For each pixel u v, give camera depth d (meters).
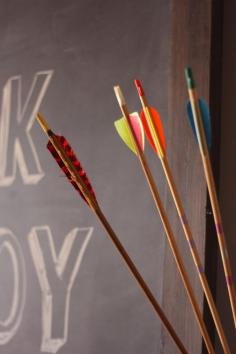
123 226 2.50
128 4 2.61
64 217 2.67
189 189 2.28
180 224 2.30
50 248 2.69
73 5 2.78
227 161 2.35
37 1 2.91
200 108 1.52
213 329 2.28
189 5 2.36
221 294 2.31
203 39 2.31
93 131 2.64
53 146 1.71
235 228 2.32
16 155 2.87
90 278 2.56
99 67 2.66
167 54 2.47
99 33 2.68
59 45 2.80
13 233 2.82
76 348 2.55
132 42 2.57
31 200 2.79
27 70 2.90
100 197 2.57
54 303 2.65
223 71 2.40
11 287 2.79
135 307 2.43
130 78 2.55
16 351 2.72
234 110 2.36
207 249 2.24
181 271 1.63
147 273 2.41
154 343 2.36
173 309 2.28
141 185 2.48
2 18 3.04
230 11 2.41
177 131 2.34
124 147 2.55
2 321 2.79
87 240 2.59
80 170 1.66
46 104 2.80
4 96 2.96
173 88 2.37
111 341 2.47
